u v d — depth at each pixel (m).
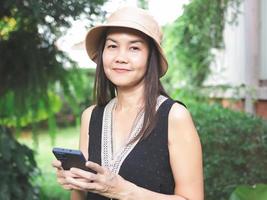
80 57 3.65
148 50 1.62
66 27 3.22
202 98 6.79
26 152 3.92
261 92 5.86
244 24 6.18
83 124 1.76
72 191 1.79
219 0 5.85
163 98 1.61
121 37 1.59
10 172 3.68
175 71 7.10
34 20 3.30
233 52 6.61
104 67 1.64
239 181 4.31
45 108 4.09
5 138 3.62
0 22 3.48
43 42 3.53
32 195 3.86
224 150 4.52
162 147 1.56
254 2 6.03
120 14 1.61
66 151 1.48
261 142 4.52
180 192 1.57
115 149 1.60
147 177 1.55
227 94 6.39
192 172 1.56
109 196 1.48
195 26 6.23
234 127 4.64
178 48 6.91
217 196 4.23
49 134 4.47
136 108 1.63
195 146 1.56
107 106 1.70
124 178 1.55
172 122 1.55
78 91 4.03
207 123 4.73
